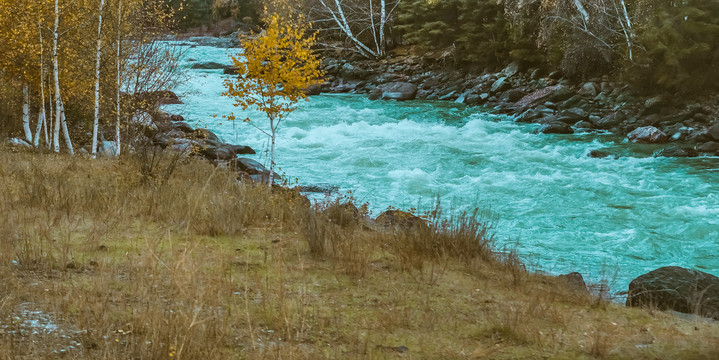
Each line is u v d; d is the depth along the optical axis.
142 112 17.92
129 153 15.73
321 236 7.58
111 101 16.92
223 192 10.75
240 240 7.88
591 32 30.64
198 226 8.21
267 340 4.54
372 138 22.84
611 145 22.47
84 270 5.91
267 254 7.21
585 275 9.32
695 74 26.53
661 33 26.41
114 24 15.99
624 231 12.12
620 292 8.08
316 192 14.92
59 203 8.60
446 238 8.20
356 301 5.70
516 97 32.03
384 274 6.72
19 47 14.91
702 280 7.07
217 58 47.78
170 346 4.00
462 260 7.79
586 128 25.69
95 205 8.78
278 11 43.97
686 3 26.80
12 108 18.11
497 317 5.51
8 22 14.77
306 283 6.15
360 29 48.34
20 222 7.56
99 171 11.98
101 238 7.21
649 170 18.19
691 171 18.02
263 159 19.23
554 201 14.53
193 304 5.04
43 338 4.14
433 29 43.12
